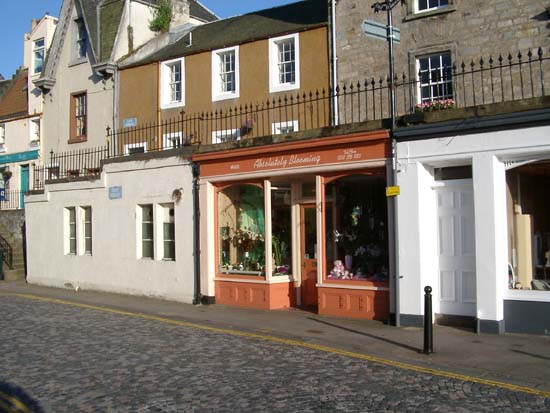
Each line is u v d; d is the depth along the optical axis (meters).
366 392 6.93
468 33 16.27
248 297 13.62
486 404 6.45
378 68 17.45
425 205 10.91
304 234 13.59
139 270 15.91
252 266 13.87
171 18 25.09
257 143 13.12
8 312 13.55
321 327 11.05
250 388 7.17
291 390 7.05
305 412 6.25
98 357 8.93
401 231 10.95
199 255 14.45
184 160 14.81
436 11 16.69
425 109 14.93
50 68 26.53
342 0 18.19
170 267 15.11
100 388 7.29
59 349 9.53
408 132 10.77
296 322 11.62
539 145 9.46
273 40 19.41
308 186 13.46
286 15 20.97
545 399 6.62
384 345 9.41
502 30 15.79
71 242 18.42
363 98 17.50
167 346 9.66
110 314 13.16
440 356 8.61
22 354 9.20
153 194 15.59
